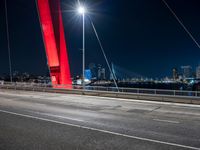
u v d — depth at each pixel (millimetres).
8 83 38219
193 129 9117
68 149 6699
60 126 9461
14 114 12273
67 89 27609
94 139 7656
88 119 11039
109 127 9359
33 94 26141
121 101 19297
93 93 24750
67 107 15281
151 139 7699
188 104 17484
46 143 7211
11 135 8086
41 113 12656
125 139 7680
